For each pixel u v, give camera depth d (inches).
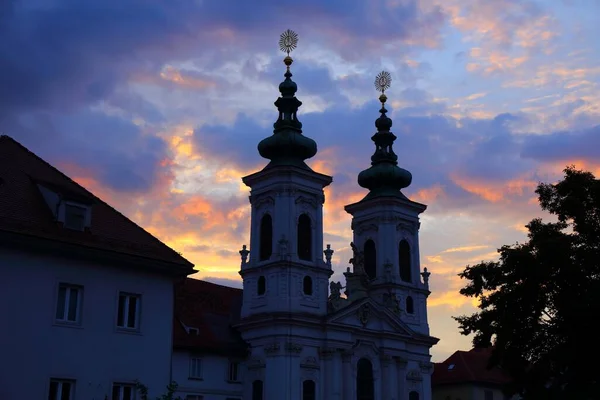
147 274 1766.7
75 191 1777.8
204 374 3090.6
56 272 1620.3
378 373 3494.1
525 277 1931.6
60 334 1601.9
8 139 1859.0
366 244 3937.0
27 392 1533.0
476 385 4451.3
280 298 3260.3
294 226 3378.4
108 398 1640.0
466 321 2031.3
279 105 3636.8
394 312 3686.0
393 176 3978.8
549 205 2032.5
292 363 3164.4
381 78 4232.3
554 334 1911.9
